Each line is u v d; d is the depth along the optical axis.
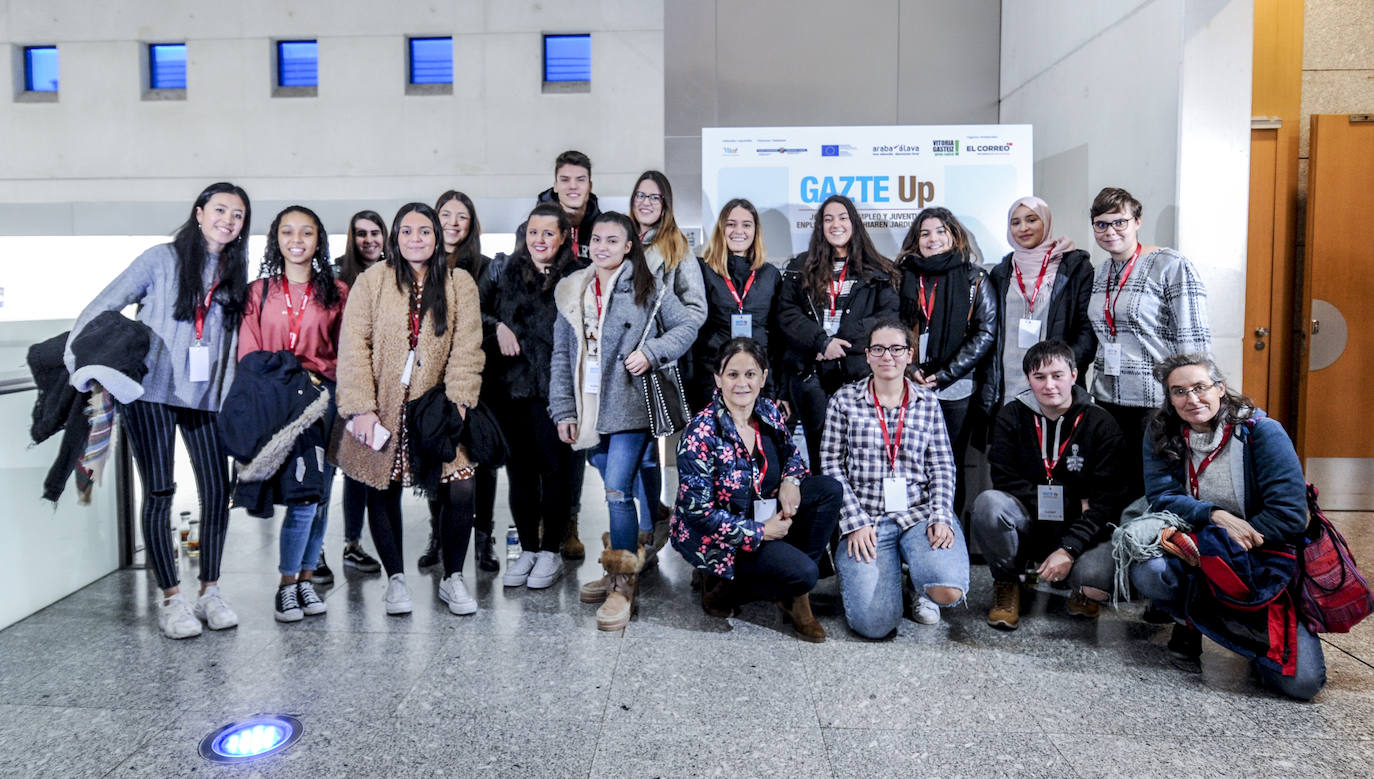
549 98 7.60
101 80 7.83
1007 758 2.19
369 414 3.05
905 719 2.41
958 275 3.63
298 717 2.43
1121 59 4.04
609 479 3.26
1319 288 4.71
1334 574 2.51
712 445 2.96
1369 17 4.79
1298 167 4.77
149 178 7.88
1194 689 2.61
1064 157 4.62
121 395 2.81
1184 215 3.64
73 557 3.53
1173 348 3.28
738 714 2.45
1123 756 2.20
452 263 3.65
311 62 7.87
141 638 3.04
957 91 5.44
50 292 8.04
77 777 2.12
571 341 3.36
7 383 3.11
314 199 7.78
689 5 5.41
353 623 3.17
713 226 4.23
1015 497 3.24
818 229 3.69
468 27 7.57
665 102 5.46
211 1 7.67
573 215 3.86
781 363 3.74
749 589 3.10
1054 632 3.11
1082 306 3.54
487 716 2.44
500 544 4.34
